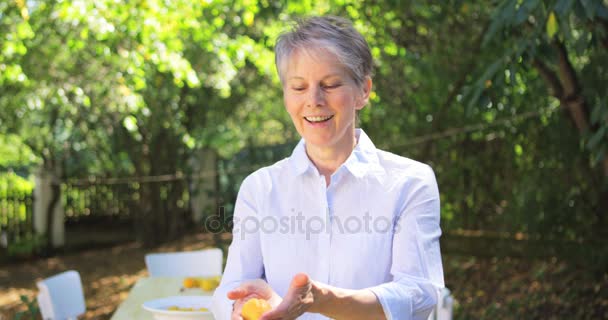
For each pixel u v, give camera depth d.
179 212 10.99
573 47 3.55
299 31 1.50
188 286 3.76
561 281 6.39
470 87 3.90
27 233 9.84
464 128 7.12
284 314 1.25
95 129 9.27
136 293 3.62
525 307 5.86
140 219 10.71
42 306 3.32
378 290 1.41
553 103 6.75
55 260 9.60
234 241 1.68
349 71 1.49
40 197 9.95
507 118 6.99
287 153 10.77
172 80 8.02
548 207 7.00
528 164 7.14
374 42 6.48
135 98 6.31
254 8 6.05
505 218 7.38
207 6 5.58
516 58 3.46
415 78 7.03
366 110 7.35
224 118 10.28
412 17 6.43
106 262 9.40
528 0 3.17
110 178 10.95
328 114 1.49
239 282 1.64
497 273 6.95
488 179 7.40
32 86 6.77
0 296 7.44
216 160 11.60
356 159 1.58
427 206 1.55
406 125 7.45
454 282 6.94
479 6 5.79
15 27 5.62
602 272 6.26
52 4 5.66
